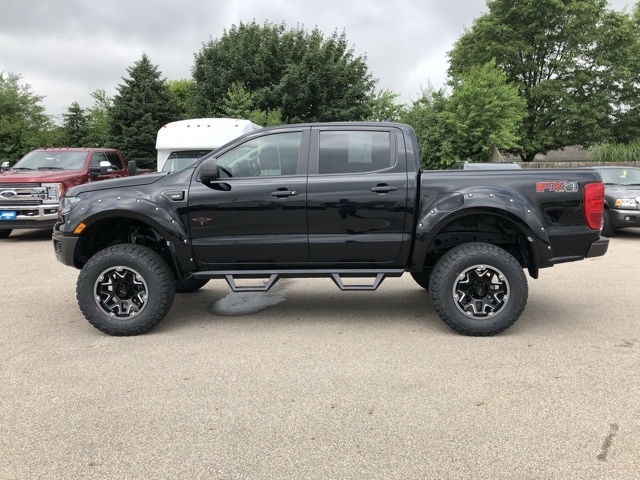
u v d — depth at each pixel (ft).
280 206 16.02
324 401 11.20
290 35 102.94
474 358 13.65
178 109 114.32
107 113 115.55
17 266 28.14
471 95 69.51
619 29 101.09
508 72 106.42
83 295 15.79
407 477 8.39
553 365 13.06
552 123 106.93
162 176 16.67
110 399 11.42
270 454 9.12
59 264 28.68
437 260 17.33
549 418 10.26
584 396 11.22
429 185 15.75
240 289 16.34
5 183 36.04
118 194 16.25
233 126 37.70
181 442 9.56
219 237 16.28
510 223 16.02
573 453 9.00
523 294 15.14
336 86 96.17
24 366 13.47
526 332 15.85
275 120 83.61
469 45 109.29
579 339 15.11
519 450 9.12
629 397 11.14
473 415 10.44
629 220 35.50
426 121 75.36
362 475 8.46
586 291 21.16
